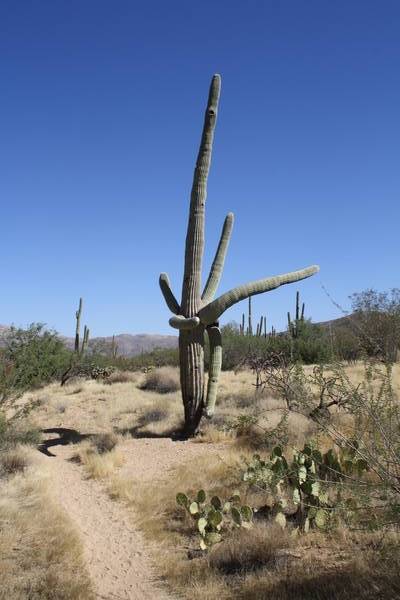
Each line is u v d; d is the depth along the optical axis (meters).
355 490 5.32
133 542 7.92
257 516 7.86
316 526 6.98
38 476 10.91
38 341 25.86
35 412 19.53
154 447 13.86
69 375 28.88
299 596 5.31
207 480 9.99
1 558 6.63
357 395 5.29
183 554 7.27
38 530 7.73
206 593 5.82
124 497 9.99
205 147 15.36
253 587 5.66
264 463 8.27
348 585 5.20
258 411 14.12
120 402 20.22
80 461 13.11
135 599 6.00
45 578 6.11
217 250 16.45
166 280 16.25
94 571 6.88
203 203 15.47
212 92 15.25
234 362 28.45
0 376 12.52
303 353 22.55
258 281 14.54
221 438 13.57
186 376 14.73
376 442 5.09
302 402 6.32
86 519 9.00
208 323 14.93
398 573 4.92
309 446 7.66
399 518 4.94
